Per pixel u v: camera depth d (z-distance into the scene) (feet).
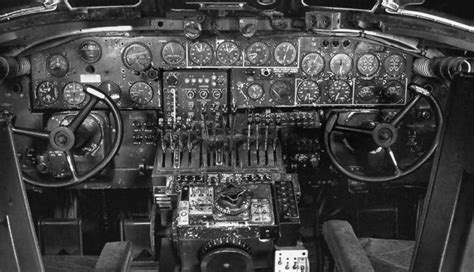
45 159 4.64
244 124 4.63
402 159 4.82
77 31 4.20
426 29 3.43
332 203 4.98
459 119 2.21
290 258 3.71
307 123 4.65
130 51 4.45
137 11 3.74
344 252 3.45
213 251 3.65
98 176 4.65
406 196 4.99
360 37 4.37
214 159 4.38
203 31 4.30
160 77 4.54
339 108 4.66
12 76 4.17
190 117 4.59
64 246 4.79
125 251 3.73
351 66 4.56
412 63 4.58
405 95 4.65
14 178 2.25
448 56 4.29
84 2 3.39
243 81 4.55
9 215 2.22
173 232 3.84
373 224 4.97
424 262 2.37
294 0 3.82
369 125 4.60
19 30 3.48
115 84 4.52
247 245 3.75
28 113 4.55
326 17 3.96
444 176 2.28
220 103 4.58
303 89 4.59
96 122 4.57
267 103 4.60
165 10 4.03
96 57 4.46
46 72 4.48
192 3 3.71
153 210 4.70
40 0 3.18
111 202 4.88
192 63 4.49
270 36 4.43
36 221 4.75
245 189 3.94
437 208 2.31
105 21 4.01
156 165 4.36
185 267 3.82
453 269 2.24
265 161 4.39
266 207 3.84
